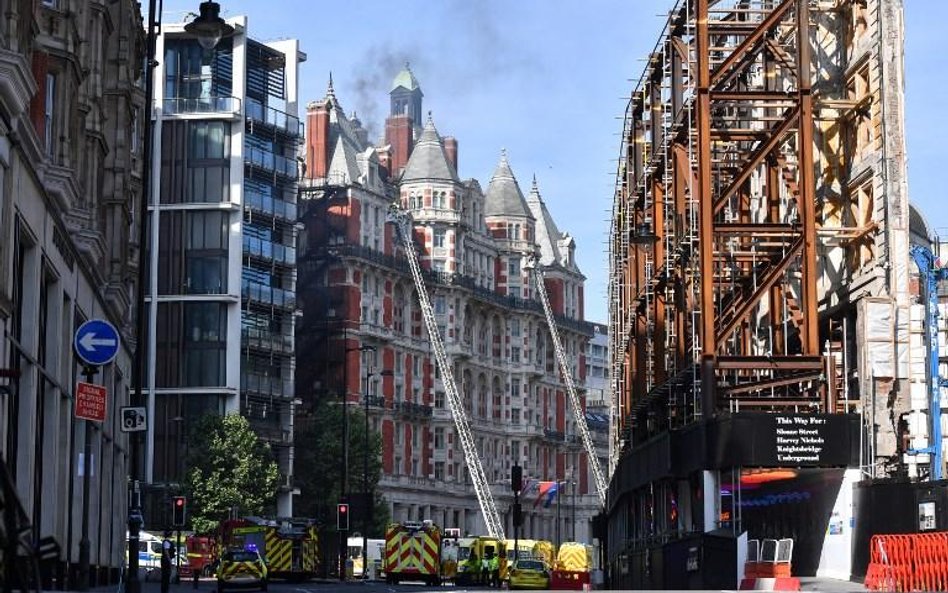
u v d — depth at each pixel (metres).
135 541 43.34
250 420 128.00
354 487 133.12
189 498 112.19
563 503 196.50
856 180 59.66
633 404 77.38
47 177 46.28
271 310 132.50
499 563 92.81
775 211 61.50
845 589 43.53
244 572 63.12
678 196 62.50
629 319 79.94
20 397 43.38
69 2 48.28
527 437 187.12
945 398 60.66
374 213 159.88
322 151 157.75
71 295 51.00
